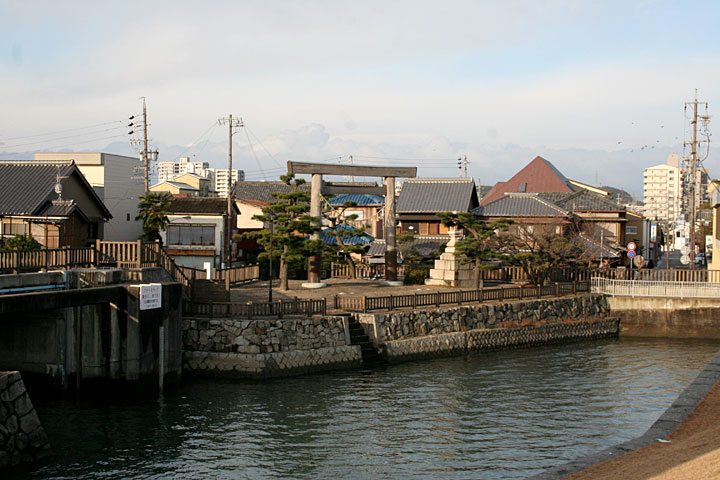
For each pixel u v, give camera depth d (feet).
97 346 83.35
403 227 190.80
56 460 63.26
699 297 135.33
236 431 72.59
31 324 84.79
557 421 77.51
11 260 79.30
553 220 177.06
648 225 258.57
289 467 62.85
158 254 96.43
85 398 83.35
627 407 83.61
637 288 139.74
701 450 49.14
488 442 69.97
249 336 93.25
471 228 142.92
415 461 64.39
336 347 99.86
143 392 83.30
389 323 107.34
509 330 122.21
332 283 145.79
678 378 99.76
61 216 126.52
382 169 144.36
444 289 138.00
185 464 63.21
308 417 77.82
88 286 83.15
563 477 47.19
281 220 126.72
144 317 83.10
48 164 139.54
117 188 192.85
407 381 94.89
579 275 155.63
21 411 61.00
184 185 252.21
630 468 47.37
